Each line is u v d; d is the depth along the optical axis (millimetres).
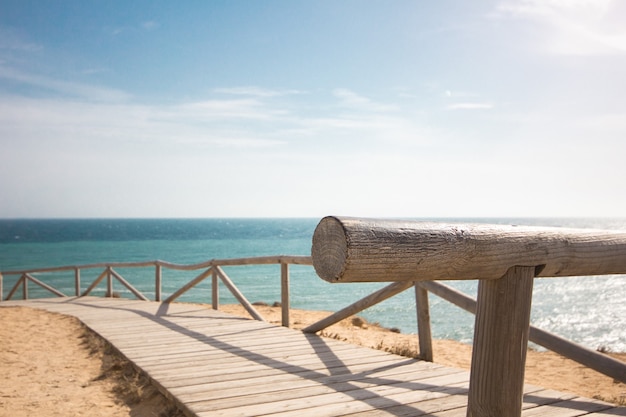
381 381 4660
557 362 8180
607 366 4055
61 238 120188
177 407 4219
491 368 2096
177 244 97125
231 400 4117
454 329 17188
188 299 26562
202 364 5426
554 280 39781
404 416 3691
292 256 7617
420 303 5688
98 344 7031
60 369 6168
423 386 4480
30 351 7082
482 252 1957
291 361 5508
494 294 2119
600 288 33906
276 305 17125
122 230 176000
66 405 4812
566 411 3746
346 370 5094
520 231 2125
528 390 4293
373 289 31562
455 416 3691
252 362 5484
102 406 4766
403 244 1761
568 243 2246
